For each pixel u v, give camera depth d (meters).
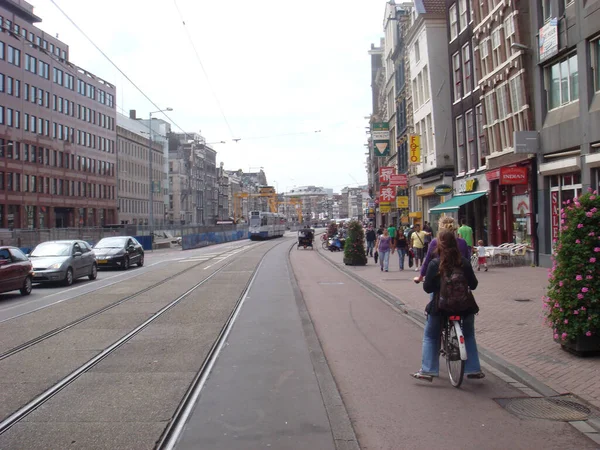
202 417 5.68
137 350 8.80
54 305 14.22
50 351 8.79
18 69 54.75
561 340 7.84
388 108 51.56
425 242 22.22
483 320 10.60
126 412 5.79
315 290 17.25
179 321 11.47
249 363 7.96
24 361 8.13
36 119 57.91
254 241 70.19
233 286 18.36
